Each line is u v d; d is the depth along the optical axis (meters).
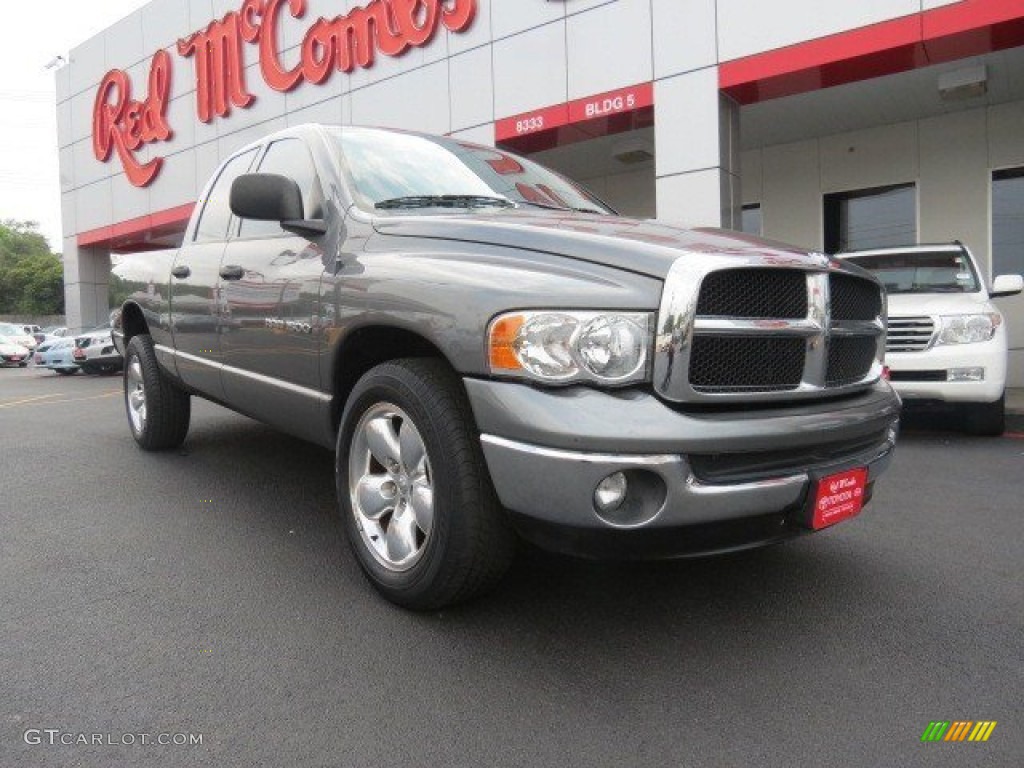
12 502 4.39
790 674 2.51
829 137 12.48
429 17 12.06
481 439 2.49
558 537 2.42
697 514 2.35
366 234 3.17
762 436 2.43
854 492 2.76
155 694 2.37
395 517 2.93
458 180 3.77
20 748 2.09
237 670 2.51
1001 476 5.22
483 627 2.80
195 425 6.57
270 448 5.67
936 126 11.59
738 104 10.13
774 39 9.15
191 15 16.95
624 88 10.27
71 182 21.16
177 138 17.53
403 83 12.62
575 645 2.68
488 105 11.62
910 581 3.28
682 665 2.56
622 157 12.77
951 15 8.13
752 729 2.21
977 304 6.54
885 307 3.32
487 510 2.61
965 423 6.78
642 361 2.38
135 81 18.70
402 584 2.84
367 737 2.16
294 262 3.50
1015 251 11.20
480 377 2.51
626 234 2.77
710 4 9.53
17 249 87.19
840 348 2.92
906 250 7.71
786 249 2.84
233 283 3.97
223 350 4.12
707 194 9.69
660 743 2.14
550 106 10.95
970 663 2.59
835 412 2.73
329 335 3.17
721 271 2.45
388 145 3.85
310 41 14.02
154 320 5.00
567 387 2.38
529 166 4.35
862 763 2.06
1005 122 11.09
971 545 3.74
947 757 2.08
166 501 4.36
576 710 2.30
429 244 2.92
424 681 2.45
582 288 2.42
